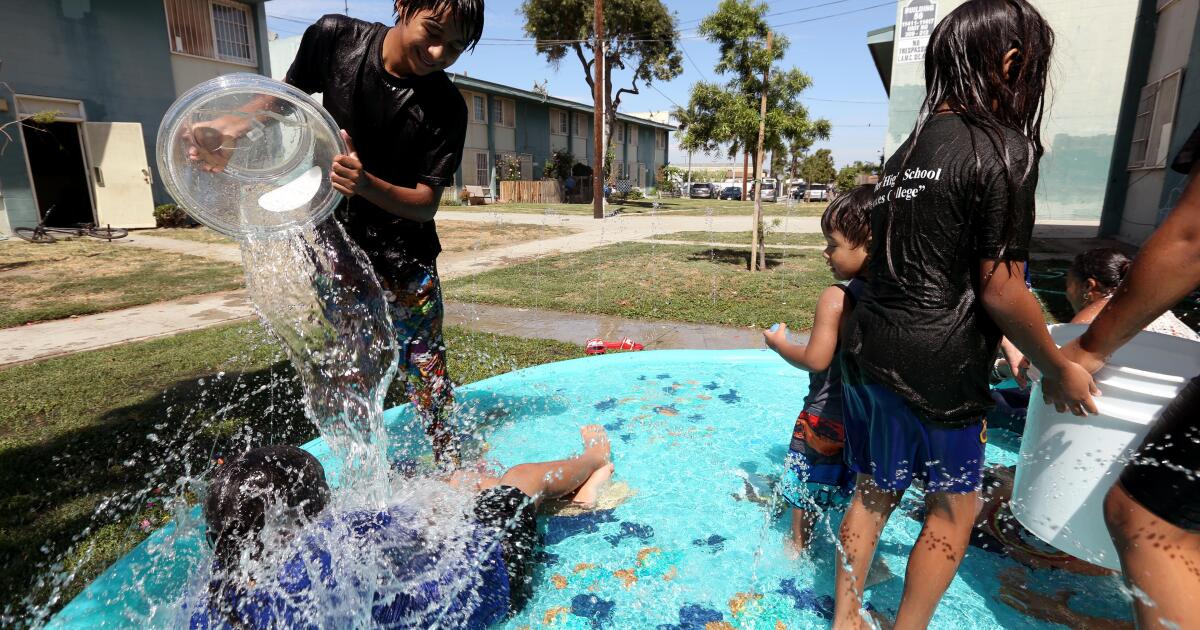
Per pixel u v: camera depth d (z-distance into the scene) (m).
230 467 1.73
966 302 1.55
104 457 3.02
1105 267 2.39
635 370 4.12
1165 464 1.37
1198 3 8.68
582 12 29.06
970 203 1.50
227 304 6.79
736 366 4.20
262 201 2.25
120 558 2.16
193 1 15.80
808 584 2.04
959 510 1.64
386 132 2.47
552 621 1.89
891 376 1.62
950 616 1.86
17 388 4.01
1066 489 1.73
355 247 2.62
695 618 1.90
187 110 1.99
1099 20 12.66
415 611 1.71
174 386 4.02
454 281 8.17
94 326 5.85
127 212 14.59
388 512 1.95
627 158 41.47
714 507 2.50
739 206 29.36
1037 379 1.85
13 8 12.83
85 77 14.02
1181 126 9.02
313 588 1.62
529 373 4.02
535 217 20.52
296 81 2.61
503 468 2.74
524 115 31.58
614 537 2.30
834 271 2.16
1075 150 13.34
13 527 2.43
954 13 1.64
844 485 2.22
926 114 1.69
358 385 2.69
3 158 12.72
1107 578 2.02
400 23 2.35
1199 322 4.64
